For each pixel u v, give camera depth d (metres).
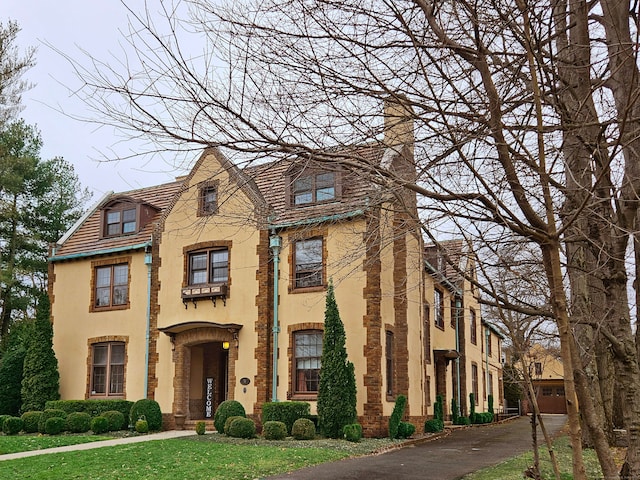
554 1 6.71
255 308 21.72
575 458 4.70
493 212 5.86
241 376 21.53
